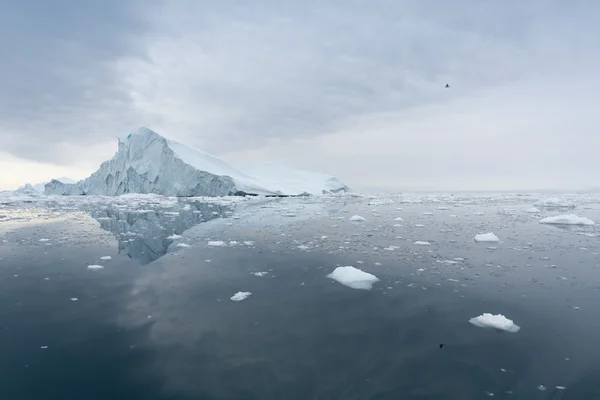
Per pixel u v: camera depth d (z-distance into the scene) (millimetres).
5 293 7363
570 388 4027
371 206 31703
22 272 8961
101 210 28359
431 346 4996
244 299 6859
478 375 4293
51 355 4852
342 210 27172
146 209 29203
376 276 8336
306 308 6395
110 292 7363
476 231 15148
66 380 4270
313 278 8219
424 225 17297
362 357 4699
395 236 13953
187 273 8734
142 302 6770
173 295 7145
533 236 13695
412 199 44688
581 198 42750
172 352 4879
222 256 10539
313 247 11773
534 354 4785
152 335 5395
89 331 5555
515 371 4379
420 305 6512
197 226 17906
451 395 3912
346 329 5516
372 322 5777
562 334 5348
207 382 4176
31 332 5547
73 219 21641
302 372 4363
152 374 4363
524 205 31812
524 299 6797
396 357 4703
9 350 4996
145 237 14477
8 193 64562
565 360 4633
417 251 11047
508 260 9797
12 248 12125
